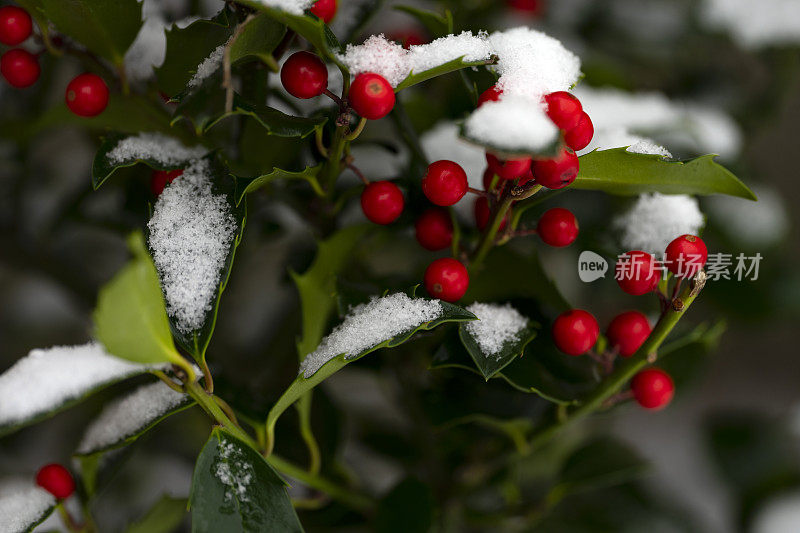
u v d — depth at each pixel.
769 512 0.61
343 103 0.41
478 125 0.39
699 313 0.65
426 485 0.47
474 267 0.44
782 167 0.76
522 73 0.41
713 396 0.82
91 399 0.52
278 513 0.41
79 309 0.55
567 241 0.43
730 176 0.42
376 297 0.43
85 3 0.42
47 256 0.53
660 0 0.57
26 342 0.59
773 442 0.63
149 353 0.40
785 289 0.56
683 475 0.72
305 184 0.45
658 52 0.58
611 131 0.47
